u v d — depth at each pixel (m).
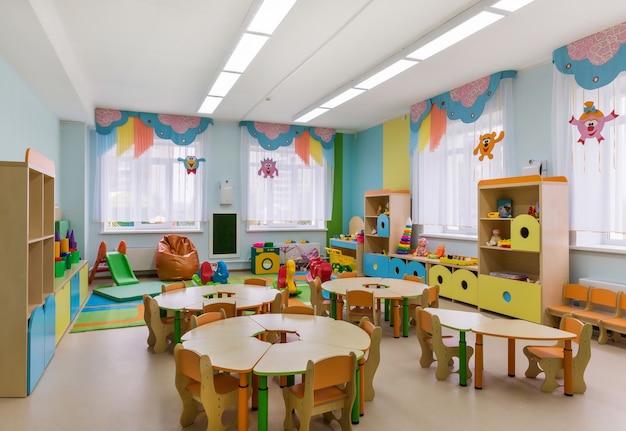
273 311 3.59
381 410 2.46
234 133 7.70
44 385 2.81
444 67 4.75
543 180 4.19
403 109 6.69
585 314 3.82
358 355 2.20
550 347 2.97
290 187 7.97
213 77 4.96
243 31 3.62
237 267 7.78
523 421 2.34
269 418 2.36
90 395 2.65
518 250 4.39
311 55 4.39
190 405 2.27
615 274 3.92
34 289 3.04
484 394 2.68
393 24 3.67
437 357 2.92
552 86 4.44
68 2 3.29
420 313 3.13
